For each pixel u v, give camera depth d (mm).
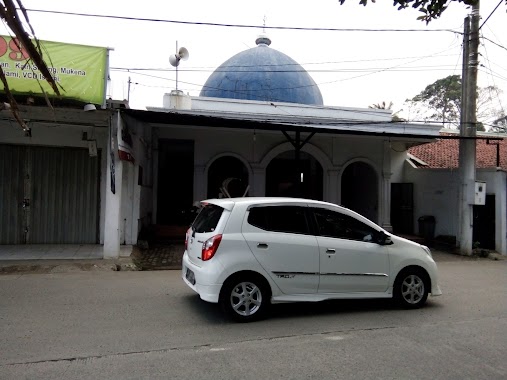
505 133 20609
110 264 9586
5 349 4656
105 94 9305
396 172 18188
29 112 10141
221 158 16031
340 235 6410
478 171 14438
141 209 12875
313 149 16141
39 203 11586
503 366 4473
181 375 4094
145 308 6391
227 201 6129
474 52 13352
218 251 5734
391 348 4934
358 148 16609
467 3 3801
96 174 11859
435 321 6035
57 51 9008
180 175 15414
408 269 6691
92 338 5051
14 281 8023
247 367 4312
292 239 6070
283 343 5031
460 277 9711
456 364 4504
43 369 4164
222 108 14883
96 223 11875
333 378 4102
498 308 6832
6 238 11398
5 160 11391
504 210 13648
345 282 6289
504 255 13453
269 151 15797
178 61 15805
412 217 17531
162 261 10898
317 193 17406
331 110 15797
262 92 16781
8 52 8656
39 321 5648
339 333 5445
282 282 5980
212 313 6195
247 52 17875
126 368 4230
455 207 15539
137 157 12055
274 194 17250
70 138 11586
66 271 9008
